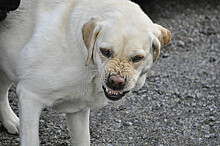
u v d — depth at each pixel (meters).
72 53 3.87
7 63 4.27
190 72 7.83
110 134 5.62
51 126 5.63
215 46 9.31
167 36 3.88
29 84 4.00
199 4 11.85
